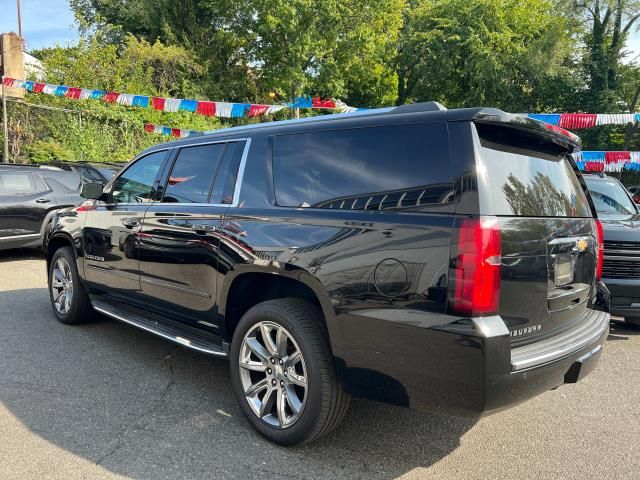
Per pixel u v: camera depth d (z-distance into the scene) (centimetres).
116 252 446
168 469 282
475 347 234
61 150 1661
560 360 272
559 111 2900
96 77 2056
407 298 253
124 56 2452
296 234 301
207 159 387
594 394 414
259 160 346
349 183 292
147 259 410
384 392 267
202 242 357
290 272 298
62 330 522
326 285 281
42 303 627
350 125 303
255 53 3072
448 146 259
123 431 322
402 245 257
